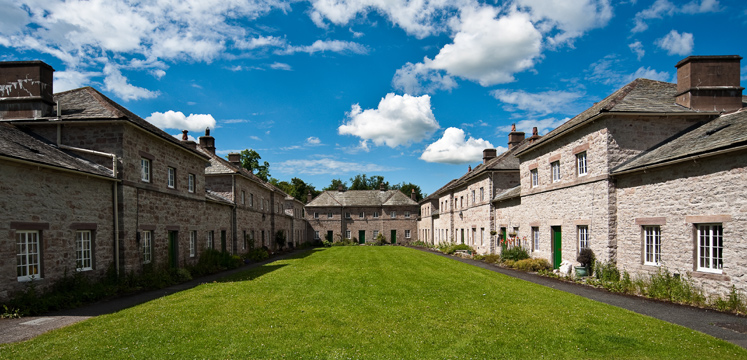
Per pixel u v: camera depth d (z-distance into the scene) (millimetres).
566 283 14336
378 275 16609
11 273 9664
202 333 7586
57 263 11023
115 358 6223
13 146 10336
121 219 13531
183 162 18484
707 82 13844
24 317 9133
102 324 8242
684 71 14195
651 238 12547
